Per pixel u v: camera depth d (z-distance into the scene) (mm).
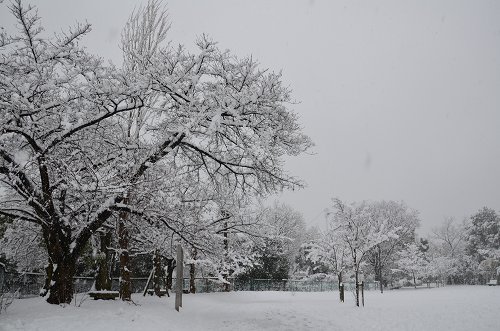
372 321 12938
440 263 56688
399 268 55188
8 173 10297
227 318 12898
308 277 48031
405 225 54594
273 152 12750
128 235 15508
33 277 19953
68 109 10555
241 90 12008
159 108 12625
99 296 14617
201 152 12992
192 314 12867
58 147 11984
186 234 13797
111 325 8633
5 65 10164
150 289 21516
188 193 16109
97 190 10266
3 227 20094
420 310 16188
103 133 12719
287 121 12773
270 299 24156
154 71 11555
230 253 22453
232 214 17391
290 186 13492
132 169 12391
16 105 9875
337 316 14148
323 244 25234
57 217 11141
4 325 7719
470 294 27062
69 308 10492
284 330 10859
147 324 9266
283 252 42188
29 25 10531
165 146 12398
